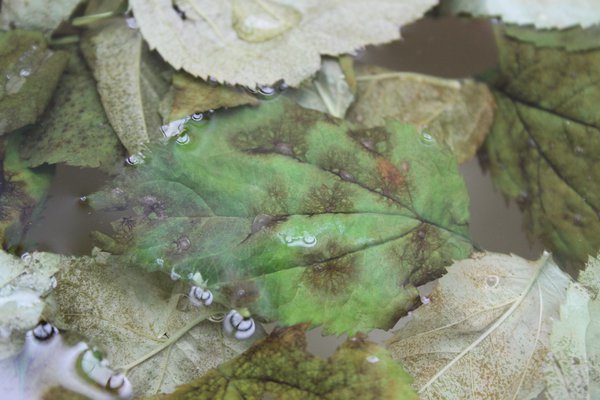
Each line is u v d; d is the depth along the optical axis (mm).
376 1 350
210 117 334
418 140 338
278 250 326
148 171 328
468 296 329
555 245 337
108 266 325
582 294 330
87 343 321
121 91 339
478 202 341
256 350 322
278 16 346
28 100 336
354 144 335
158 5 344
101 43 343
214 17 344
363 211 330
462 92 349
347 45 347
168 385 320
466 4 354
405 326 326
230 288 324
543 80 349
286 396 319
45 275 324
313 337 324
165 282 325
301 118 336
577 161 342
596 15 352
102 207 327
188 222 326
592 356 324
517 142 346
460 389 323
